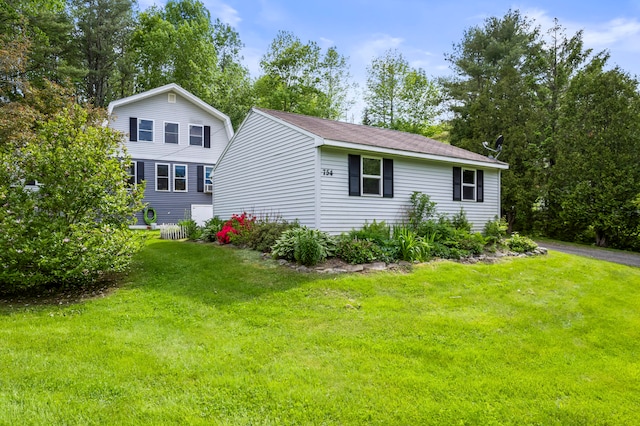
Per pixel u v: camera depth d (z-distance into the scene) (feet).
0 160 19.71
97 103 89.35
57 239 19.08
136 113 59.98
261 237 31.63
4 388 10.06
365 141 32.99
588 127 50.08
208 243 38.11
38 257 19.03
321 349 13.44
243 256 29.22
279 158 35.99
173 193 62.95
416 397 10.43
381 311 17.76
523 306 19.90
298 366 12.00
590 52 65.10
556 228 56.49
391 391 10.68
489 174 45.88
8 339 13.41
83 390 10.12
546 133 61.98
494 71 83.35
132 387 10.41
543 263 31.37
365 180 33.73
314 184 30.94
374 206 34.17
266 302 18.75
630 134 46.39
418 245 28.73
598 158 47.93
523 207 58.85
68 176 20.44
